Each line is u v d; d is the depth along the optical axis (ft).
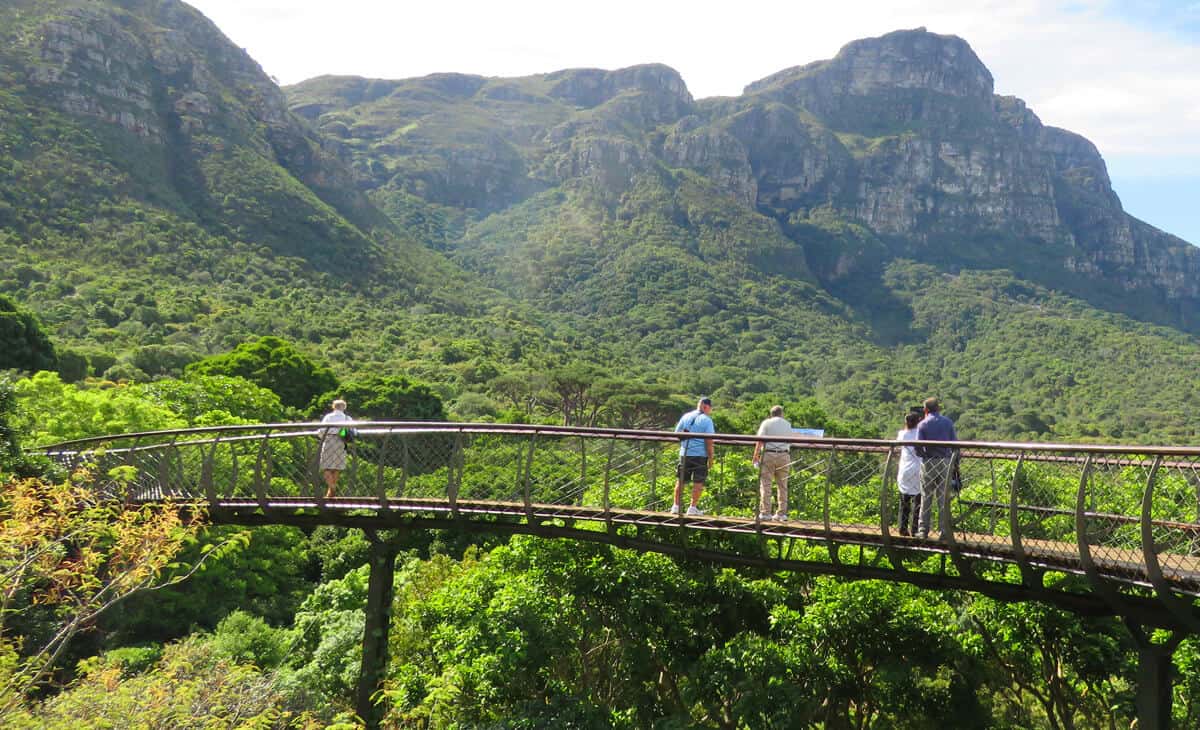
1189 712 40.78
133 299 284.41
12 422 56.34
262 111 548.72
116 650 59.36
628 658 44.04
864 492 45.16
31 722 28.30
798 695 39.27
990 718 45.27
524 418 206.39
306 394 180.14
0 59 397.19
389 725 46.06
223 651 60.70
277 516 44.06
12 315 135.23
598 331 563.07
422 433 39.40
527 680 42.83
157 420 87.15
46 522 29.91
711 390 444.14
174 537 33.76
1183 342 650.43
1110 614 27.84
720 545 40.19
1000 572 37.52
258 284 373.81
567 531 36.78
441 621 47.65
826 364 551.18
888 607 40.40
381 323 381.60
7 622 43.83
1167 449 21.81
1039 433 417.69
